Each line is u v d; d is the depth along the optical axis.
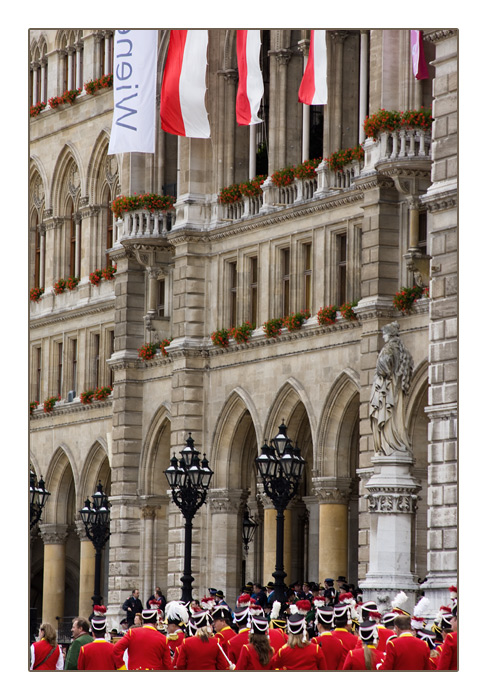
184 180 115.81
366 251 96.31
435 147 85.06
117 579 122.25
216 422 112.56
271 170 109.44
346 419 101.38
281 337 105.94
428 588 82.12
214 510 112.56
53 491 138.62
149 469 121.81
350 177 102.44
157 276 121.62
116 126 110.69
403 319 94.38
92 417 132.62
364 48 101.31
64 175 140.12
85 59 136.12
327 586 89.44
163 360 119.69
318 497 102.06
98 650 58.41
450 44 84.38
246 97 102.69
